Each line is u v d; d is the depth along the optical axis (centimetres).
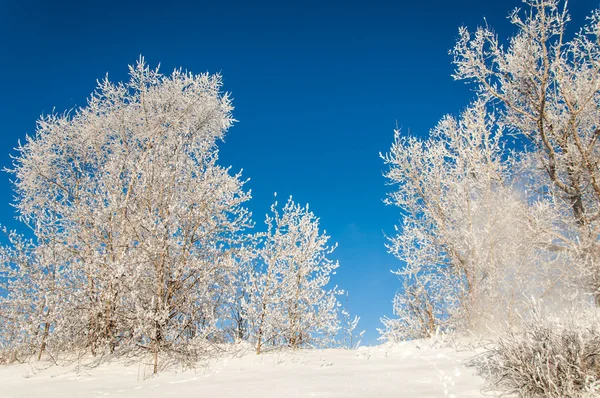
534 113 1174
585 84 1091
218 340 838
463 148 1138
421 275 1110
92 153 1004
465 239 973
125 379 604
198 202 812
